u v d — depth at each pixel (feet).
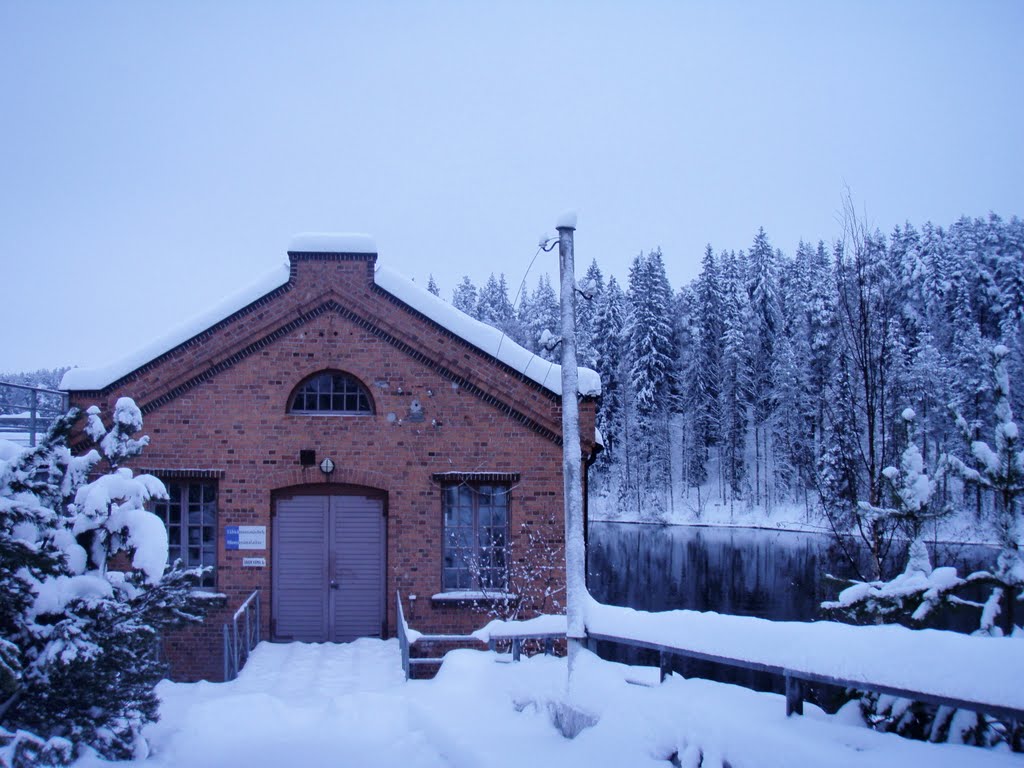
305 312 54.49
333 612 53.98
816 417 180.65
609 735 27.81
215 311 53.93
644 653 81.61
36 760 26.76
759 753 23.27
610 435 231.91
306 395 54.80
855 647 23.94
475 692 37.17
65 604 28.99
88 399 52.75
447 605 53.47
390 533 53.88
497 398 54.44
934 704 23.09
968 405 154.92
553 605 53.62
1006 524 26.55
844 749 22.31
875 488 46.19
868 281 54.54
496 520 54.85
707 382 244.22
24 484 28.35
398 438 54.34
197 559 53.83
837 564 101.19
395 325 54.49
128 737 30.96
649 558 146.82
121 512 31.96
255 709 36.58
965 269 225.56
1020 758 21.03
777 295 254.88
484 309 245.04
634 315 236.02
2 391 60.18
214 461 53.57
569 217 35.76
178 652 52.37
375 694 38.83
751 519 213.25
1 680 24.21
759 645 26.32
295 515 54.34
